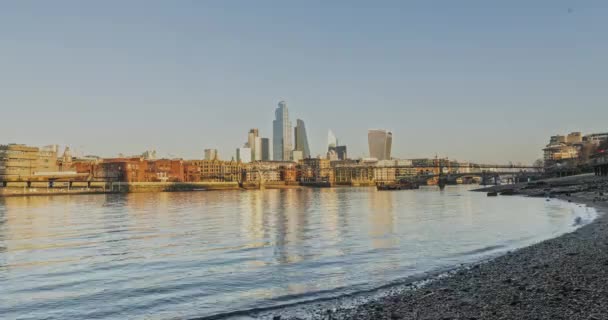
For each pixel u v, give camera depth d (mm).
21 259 40500
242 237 53469
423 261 33312
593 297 18812
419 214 84750
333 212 97000
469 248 39281
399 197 189375
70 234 61281
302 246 44188
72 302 25062
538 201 111375
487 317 17422
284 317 20141
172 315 22125
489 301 19594
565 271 24125
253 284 27938
